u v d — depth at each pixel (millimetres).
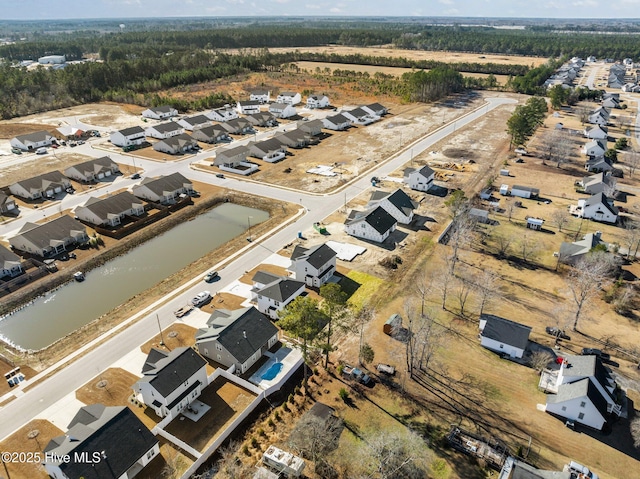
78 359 54688
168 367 47688
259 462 42250
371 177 110562
